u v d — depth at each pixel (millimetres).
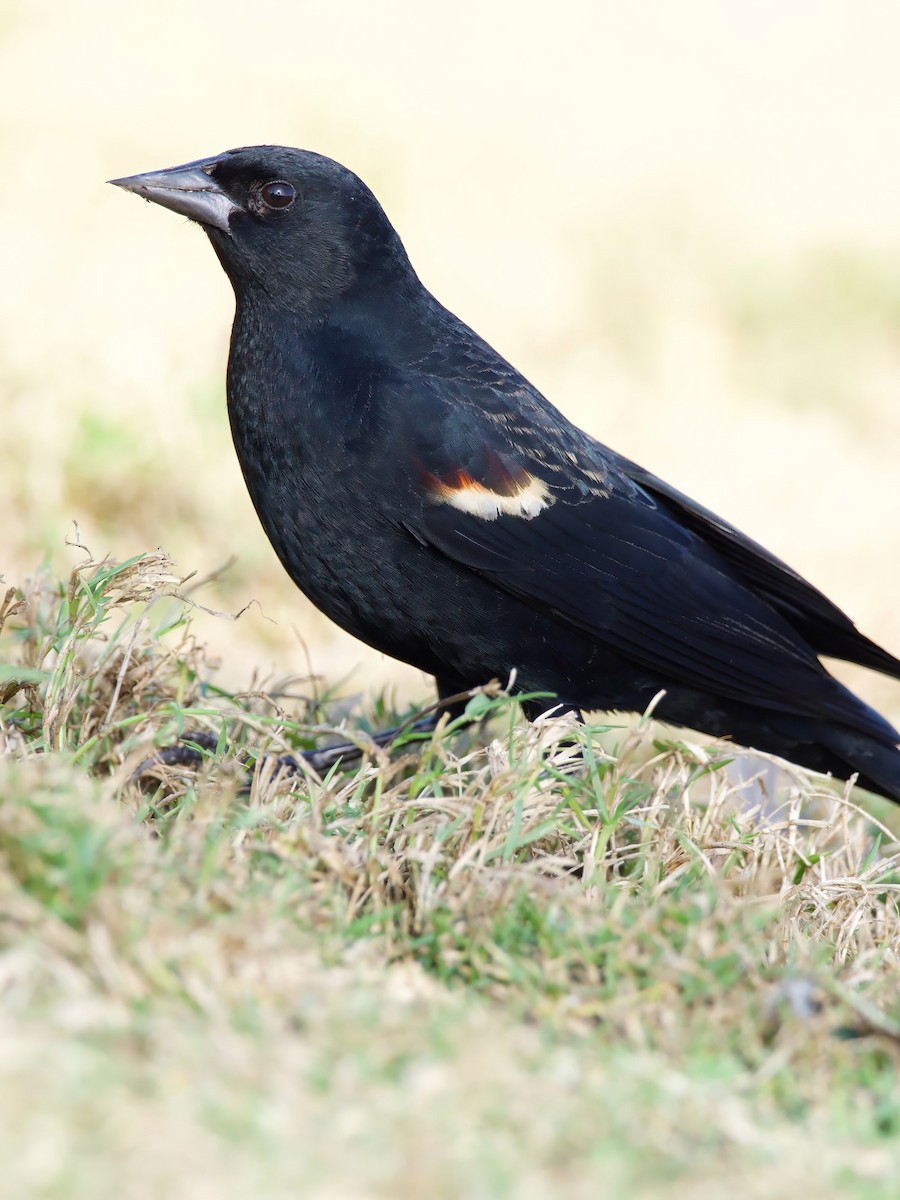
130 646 7324
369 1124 4391
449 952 5703
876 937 6773
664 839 6996
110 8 34375
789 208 29922
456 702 8867
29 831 5090
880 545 15203
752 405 20328
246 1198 3996
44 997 4742
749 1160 4578
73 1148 4070
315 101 30516
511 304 22031
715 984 5539
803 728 9062
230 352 8578
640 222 27703
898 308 25172
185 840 5754
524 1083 4699
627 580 8562
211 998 4871
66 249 16422
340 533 8188
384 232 8500
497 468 8219
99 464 13000
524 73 37188
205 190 8430
